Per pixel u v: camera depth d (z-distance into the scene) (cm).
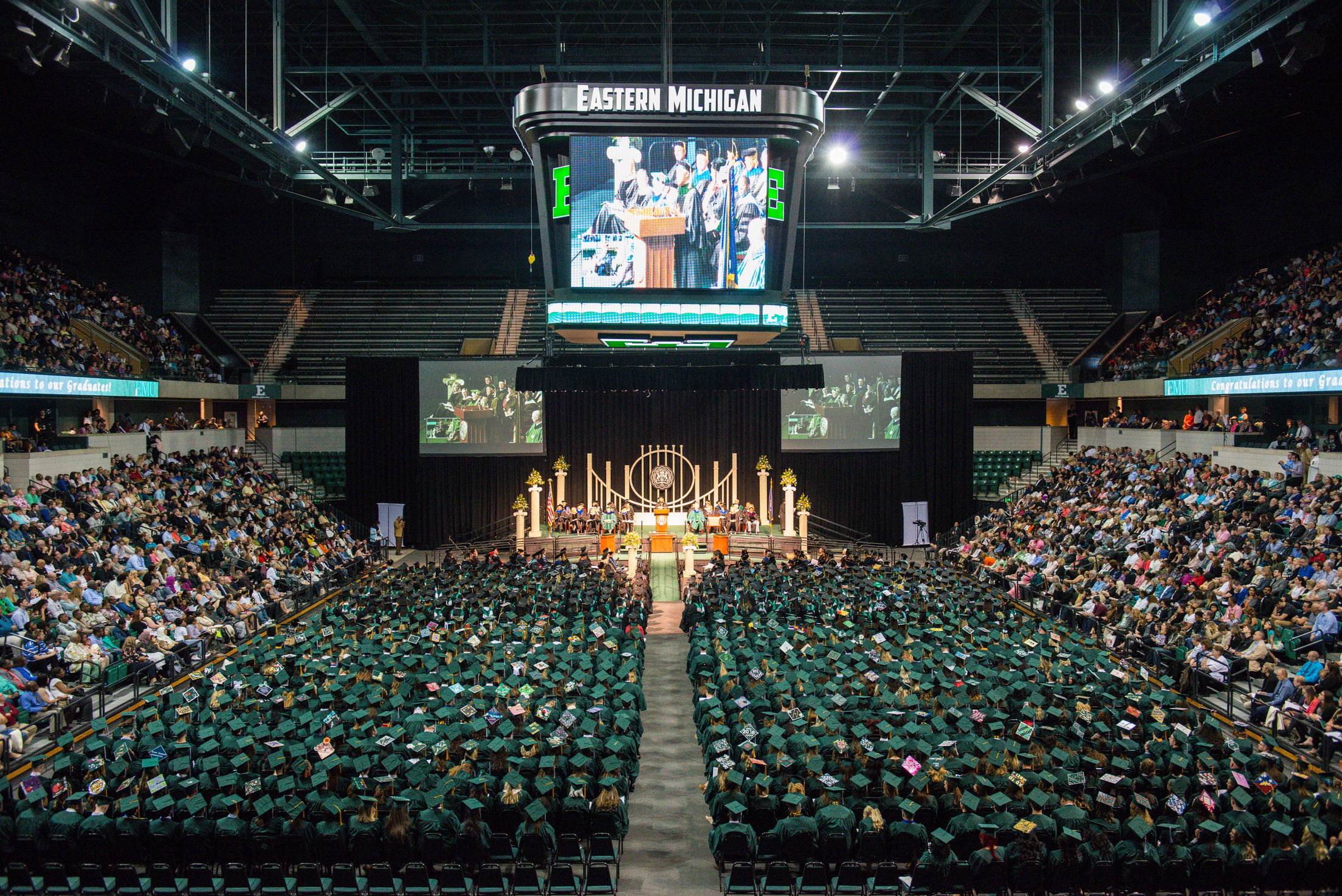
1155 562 2919
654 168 2467
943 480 4719
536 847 1446
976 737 1747
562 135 2430
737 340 2719
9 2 2066
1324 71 3606
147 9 2377
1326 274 4028
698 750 2045
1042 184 4316
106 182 4944
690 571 3791
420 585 3141
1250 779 1541
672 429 4791
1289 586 2417
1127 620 2686
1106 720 1802
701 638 2575
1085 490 3925
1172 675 2312
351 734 1766
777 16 3931
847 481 4766
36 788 1487
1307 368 3278
